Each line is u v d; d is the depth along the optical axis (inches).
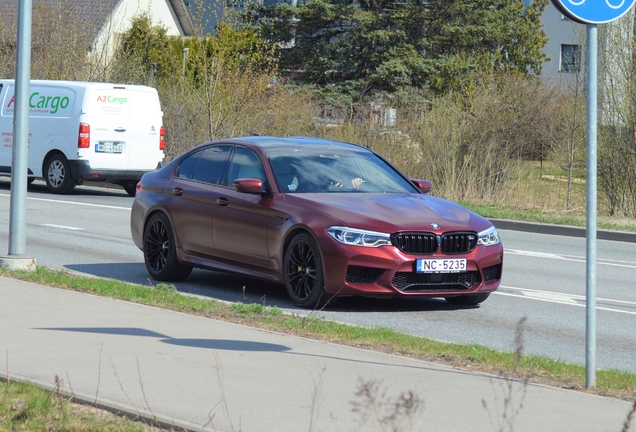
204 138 1251.8
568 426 267.9
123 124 1077.8
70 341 354.0
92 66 1455.5
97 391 279.1
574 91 1135.6
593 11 306.5
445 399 291.3
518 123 1112.8
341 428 257.1
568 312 500.1
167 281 551.8
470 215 494.9
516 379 325.7
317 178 509.0
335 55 1894.7
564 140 1100.5
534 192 1105.4
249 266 503.5
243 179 493.7
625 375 343.0
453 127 1119.6
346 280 460.1
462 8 1886.1
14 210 522.9
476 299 500.4
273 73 1314.0
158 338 364.5
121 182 1122.0
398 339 389.1
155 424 259.4
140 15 1835.6
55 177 1074.7
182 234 538.6
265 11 1897.1
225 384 299.9
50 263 606.2
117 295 459.2
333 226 463.8
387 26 1884.8
